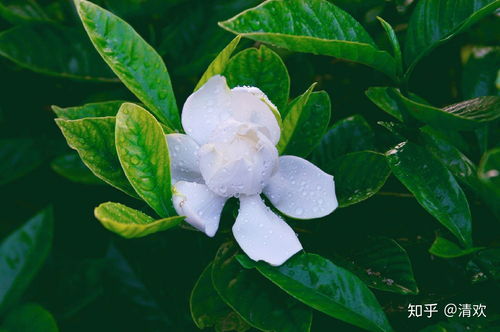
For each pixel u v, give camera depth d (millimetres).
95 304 542
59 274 537
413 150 485
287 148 507
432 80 593
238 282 474
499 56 552
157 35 598
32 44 572
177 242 522
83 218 586
